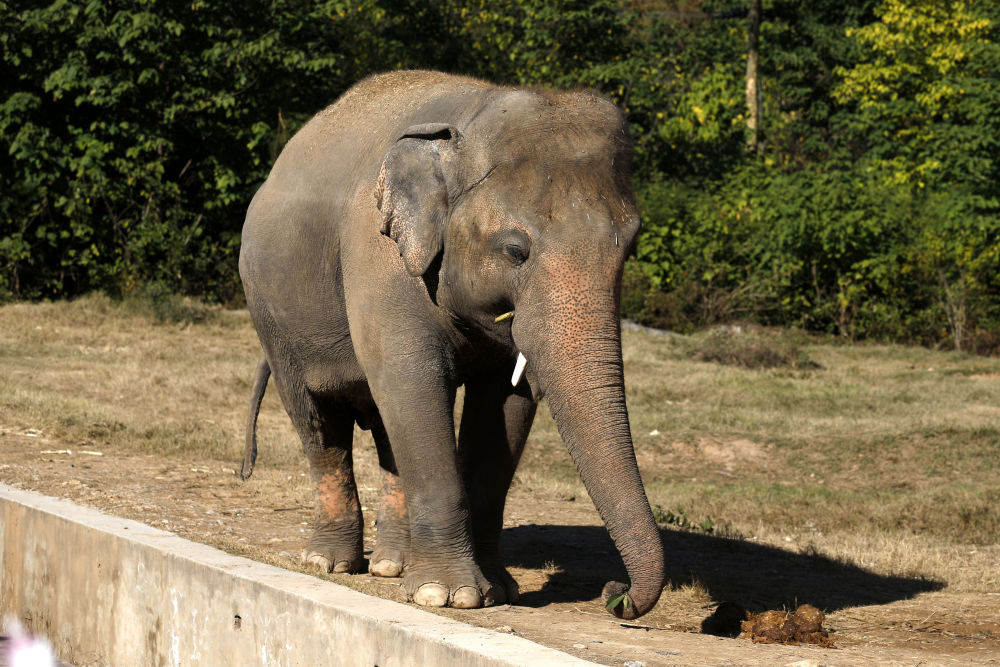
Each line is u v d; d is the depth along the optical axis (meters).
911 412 17.73
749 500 12.52
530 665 3.94
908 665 5.20
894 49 35.06
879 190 29.42
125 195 25.02
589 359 5.02
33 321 21.25
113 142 24.80
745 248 28.36
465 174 5.60
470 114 5.90
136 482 10.32
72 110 25.03
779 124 40.78
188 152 26.28
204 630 5.70
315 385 7.23
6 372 16.70
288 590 5.18
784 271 27.69
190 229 25.67
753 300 27.61
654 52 38.72
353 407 7.36
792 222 27.92
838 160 31.73
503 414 6.46
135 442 12.56
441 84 6.74
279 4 26.58
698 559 9.07
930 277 27.86
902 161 33.06
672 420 16.59
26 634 7.23
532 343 5.15
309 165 7.06
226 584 5.55
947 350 26.78
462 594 5.98
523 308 5.24
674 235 28.56
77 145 24.52
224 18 26.17
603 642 5.30
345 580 6.71
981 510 12.12
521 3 33.50
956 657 5.64
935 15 34.41
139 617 6.19
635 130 32.59
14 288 24.25
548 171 5.39
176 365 18.59
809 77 42.88
